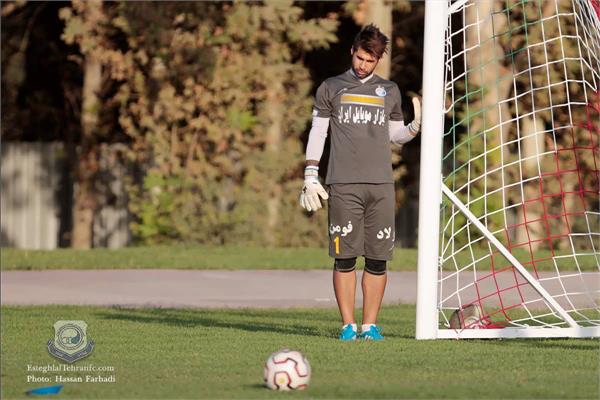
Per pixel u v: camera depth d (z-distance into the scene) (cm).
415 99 2661
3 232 8019
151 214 6825
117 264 5391
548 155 7125
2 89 7994
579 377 2069
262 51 6794
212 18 6669
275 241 6781
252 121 6794
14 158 8019
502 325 2964
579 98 7025
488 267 5344
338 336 2789
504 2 6631
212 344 2569
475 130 6681
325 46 6656
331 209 2642
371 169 2605
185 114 6788
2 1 7412
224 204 6975
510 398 1848
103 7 6919
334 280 2697
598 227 7288
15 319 3203
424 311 2697
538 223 7100
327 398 1842
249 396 1859
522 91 7106
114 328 2944
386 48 2625
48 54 8344
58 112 8569
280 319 3388
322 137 2653
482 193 6606
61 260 5534
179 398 1845
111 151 7669
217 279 4850
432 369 2158
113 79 7531
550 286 4438
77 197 7638
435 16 2697
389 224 2641
